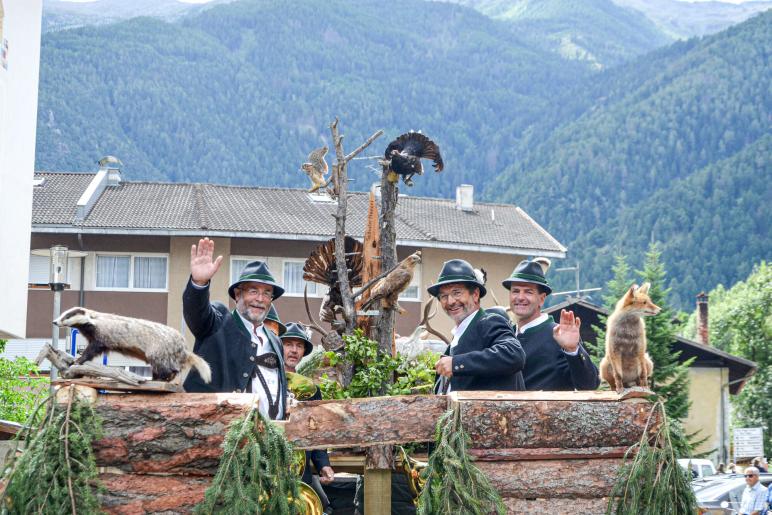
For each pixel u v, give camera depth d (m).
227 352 5.93
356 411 5.13
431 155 9.15
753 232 133.25
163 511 4.68
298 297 36.91
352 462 7.60
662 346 32.81
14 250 14.19
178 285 36.53
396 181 9.16
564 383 6.76
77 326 4.75
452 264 6.25
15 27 14.19
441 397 5.18
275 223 36.97
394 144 9.13
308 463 7.22
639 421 5.14
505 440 5.04
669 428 5.16
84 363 4.79
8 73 13.93
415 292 38.00
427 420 5.14
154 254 36.56
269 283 6.17
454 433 4.98
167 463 4.72
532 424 5.07
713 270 130.62
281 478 4.75
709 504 17.75
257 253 36.78
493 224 41.75
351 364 7.97
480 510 4.84
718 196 138.62
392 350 8.71
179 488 4.71
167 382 4.88
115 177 39.06
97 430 4.68
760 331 52.66
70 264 36.00
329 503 7.83
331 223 37.84
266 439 4.76
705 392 36.84
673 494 5.04
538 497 5.04
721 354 36.41
